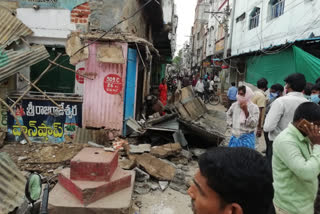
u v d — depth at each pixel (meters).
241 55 12.57
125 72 6.39
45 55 5.95
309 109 1.82
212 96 16.86
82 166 3.17
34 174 1.84
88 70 6.40
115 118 6.52
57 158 4.96
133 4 7.66
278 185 1.99
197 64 40.31
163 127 6.07
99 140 6.07
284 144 1.86
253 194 0.72
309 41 6.98
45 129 6.15
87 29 6.90
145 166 4.63
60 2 6.82
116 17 6.74
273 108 3.43
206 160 0.80
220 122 7.79
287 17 9.68
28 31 6.68
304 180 1.78
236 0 16.98
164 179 4.43
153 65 15.34
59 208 2.90
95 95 6.45
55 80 7.16
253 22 13.70
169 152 5.33
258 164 0.76
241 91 3.83
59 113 6.18
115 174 3.42
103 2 6.73
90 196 2.99
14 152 5.27
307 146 1.89
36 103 6.07
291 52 8.34
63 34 6.93
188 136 6.60
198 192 0.81
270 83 9.96
